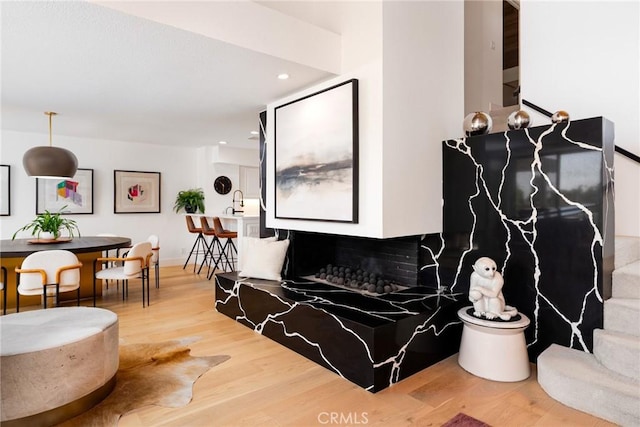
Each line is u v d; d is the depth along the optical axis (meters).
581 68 3.54
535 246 2.98
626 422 2.12
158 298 5.00
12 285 4.52
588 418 2.23
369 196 3.15
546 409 2.34
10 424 2.04
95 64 3.20
